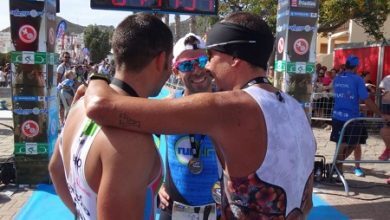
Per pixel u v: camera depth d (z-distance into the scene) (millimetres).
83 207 1513
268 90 1499
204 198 2654
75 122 1625
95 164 1423
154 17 1604
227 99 1414
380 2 14695
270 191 1421
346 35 28031
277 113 1450
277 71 6836
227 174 1469
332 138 6785
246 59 1500
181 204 2682
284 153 1433
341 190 6227
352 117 6500
